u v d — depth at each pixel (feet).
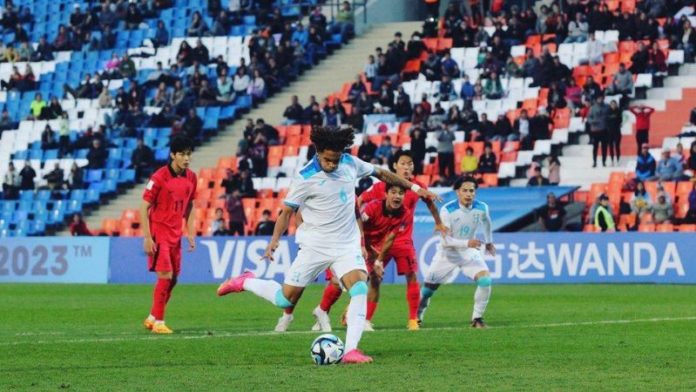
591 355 126.72
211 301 245.45
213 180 382.22
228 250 325.83
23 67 466.29
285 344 140.46
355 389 98.99
